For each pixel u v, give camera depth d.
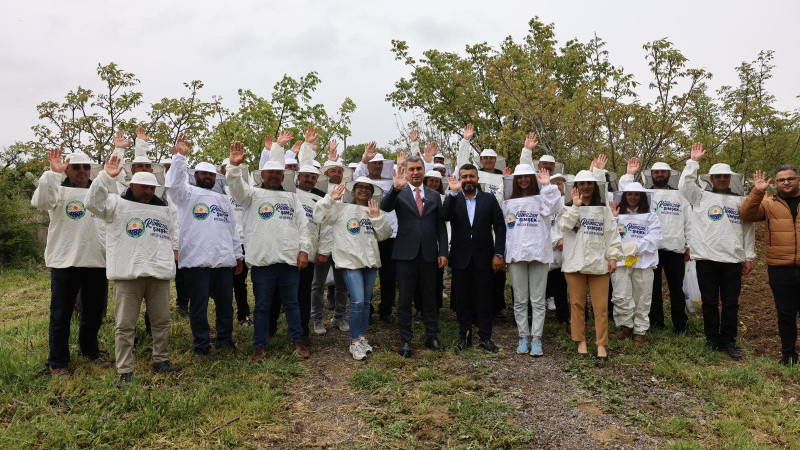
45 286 10.65
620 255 5.54
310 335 6.54
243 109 11.71
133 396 4.39
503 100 10.18
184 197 5.44
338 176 7.05
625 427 4.24
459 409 4.40
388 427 4.12
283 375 5.11
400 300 5.80
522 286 5.88
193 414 4.24
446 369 5.34
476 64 12.91
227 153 11.53
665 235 6.51
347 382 5.02
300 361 5.55
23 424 3.95
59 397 4.49
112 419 4.11
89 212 4.98
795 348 5.71
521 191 5.96
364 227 5.85
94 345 5.38
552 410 4.49
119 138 6.05
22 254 13.86
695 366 5.50
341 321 6.82
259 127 11.63
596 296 5.62
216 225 5.51
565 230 5.72
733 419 4.32
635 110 8.54
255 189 5.70
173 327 6.48
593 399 4.72
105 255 5.06
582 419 4.34
